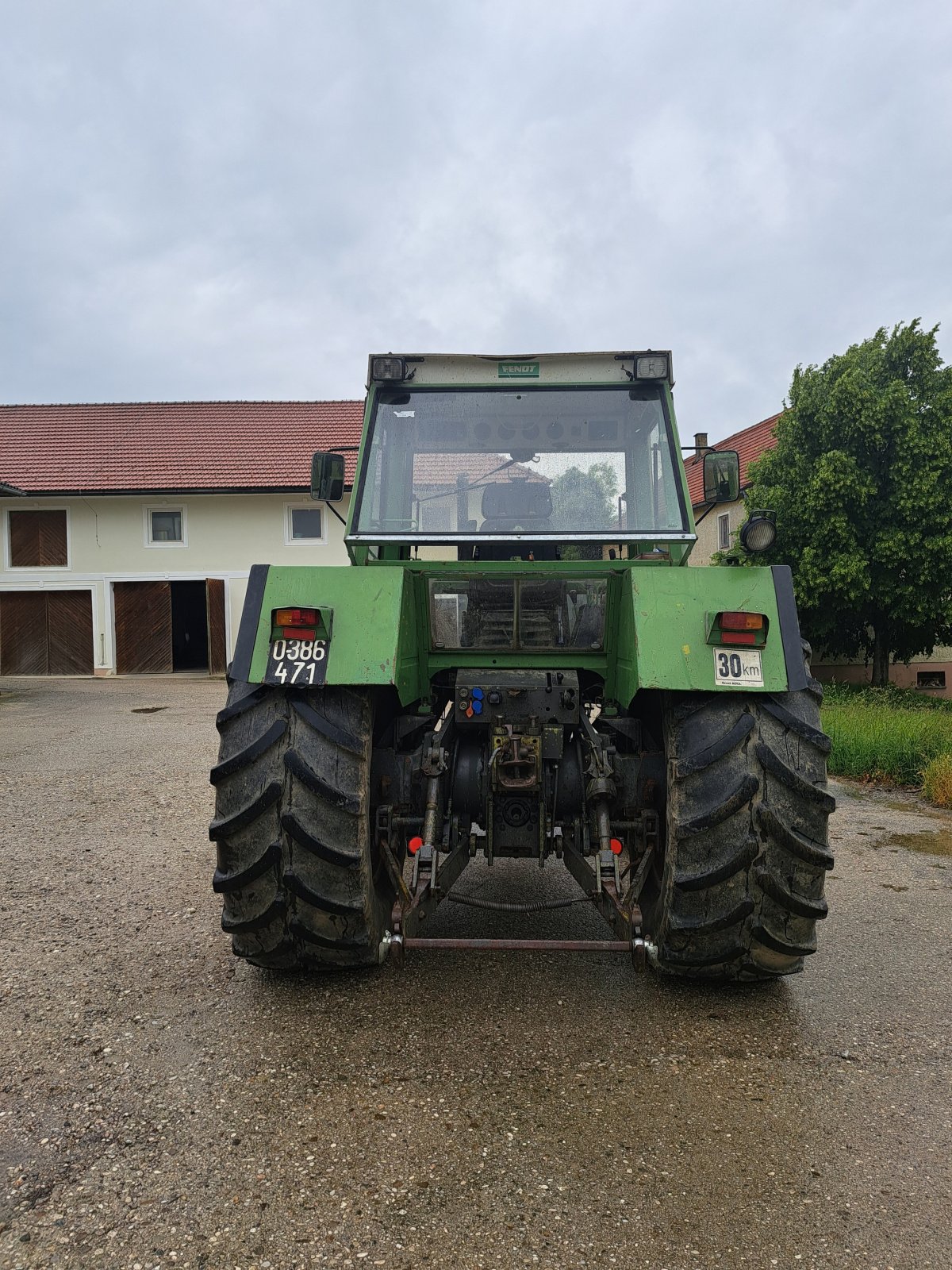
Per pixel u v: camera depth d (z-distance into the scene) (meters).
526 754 2.99
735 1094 2.46
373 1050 2.69
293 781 2.73
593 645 3.32
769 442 22.47
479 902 3.02
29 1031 2.82
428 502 3.58
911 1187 2.05
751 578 2.90
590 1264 1.80
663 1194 2.02
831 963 3.44
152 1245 1.85
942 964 3.44
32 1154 2.17
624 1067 2.60
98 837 5.39
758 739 2.71
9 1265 1.79
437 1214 1.95
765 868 2.66
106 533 20.73
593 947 2.71
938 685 17.56
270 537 20.81
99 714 12.60
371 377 3.62
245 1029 2.83
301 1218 1.94
